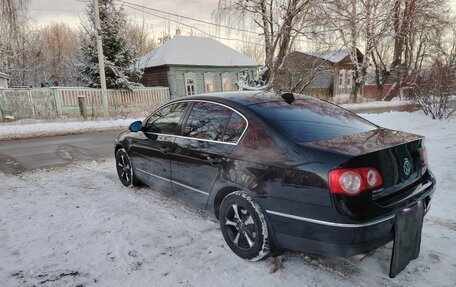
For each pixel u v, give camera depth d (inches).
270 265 112.7
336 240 92.0
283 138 106.4
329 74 1188.5
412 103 556.4
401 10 891.4
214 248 124.3
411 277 104.4
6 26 694.5
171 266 112.0
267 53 732.7
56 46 1569.9
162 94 827.4
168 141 153.1
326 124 119.6
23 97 637.3
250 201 110.7
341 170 90.5
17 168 264.1
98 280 104.7
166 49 1002.7
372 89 1369.3
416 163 109.7
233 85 1048.2
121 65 772.6
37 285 102.3
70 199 178.1
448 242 124.5
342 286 100.8
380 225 92.3
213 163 126.3
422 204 107.3
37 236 133.9
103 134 479.8
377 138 109.1
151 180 172.4
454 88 430.3
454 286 99.5
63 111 674.2
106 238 132.0
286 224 102.4
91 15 742.5
